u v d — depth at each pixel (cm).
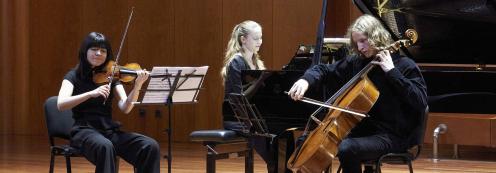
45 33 1132
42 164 805
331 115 446
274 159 517
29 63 1152
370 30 448
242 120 502
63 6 1112
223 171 730
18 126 1169
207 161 513
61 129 526
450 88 536
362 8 565
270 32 973
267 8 974
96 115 514
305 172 434
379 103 457
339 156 438
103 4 1076
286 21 965
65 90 500
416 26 587
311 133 449
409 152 456
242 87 513
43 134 1153
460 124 812
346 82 475
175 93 503
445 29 589
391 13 573
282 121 505
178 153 896
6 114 1173
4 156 880
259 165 777
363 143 438
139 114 1063
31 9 1141
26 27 1148
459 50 600
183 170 748
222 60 1002
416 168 738
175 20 1028
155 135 1055
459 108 536
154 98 498
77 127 509
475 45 595
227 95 533
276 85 505
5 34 1162
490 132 798
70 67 1115
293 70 504
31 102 1156
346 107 432
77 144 499
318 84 470
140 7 1050
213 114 1013
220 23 1002
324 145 431
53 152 509
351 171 436
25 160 841
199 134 521
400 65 457
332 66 479
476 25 586
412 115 453
